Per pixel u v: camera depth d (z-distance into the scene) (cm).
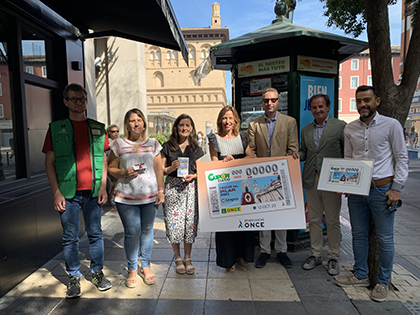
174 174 322
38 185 360
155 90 4688
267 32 399
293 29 388
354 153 285
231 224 312
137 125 297
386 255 270
